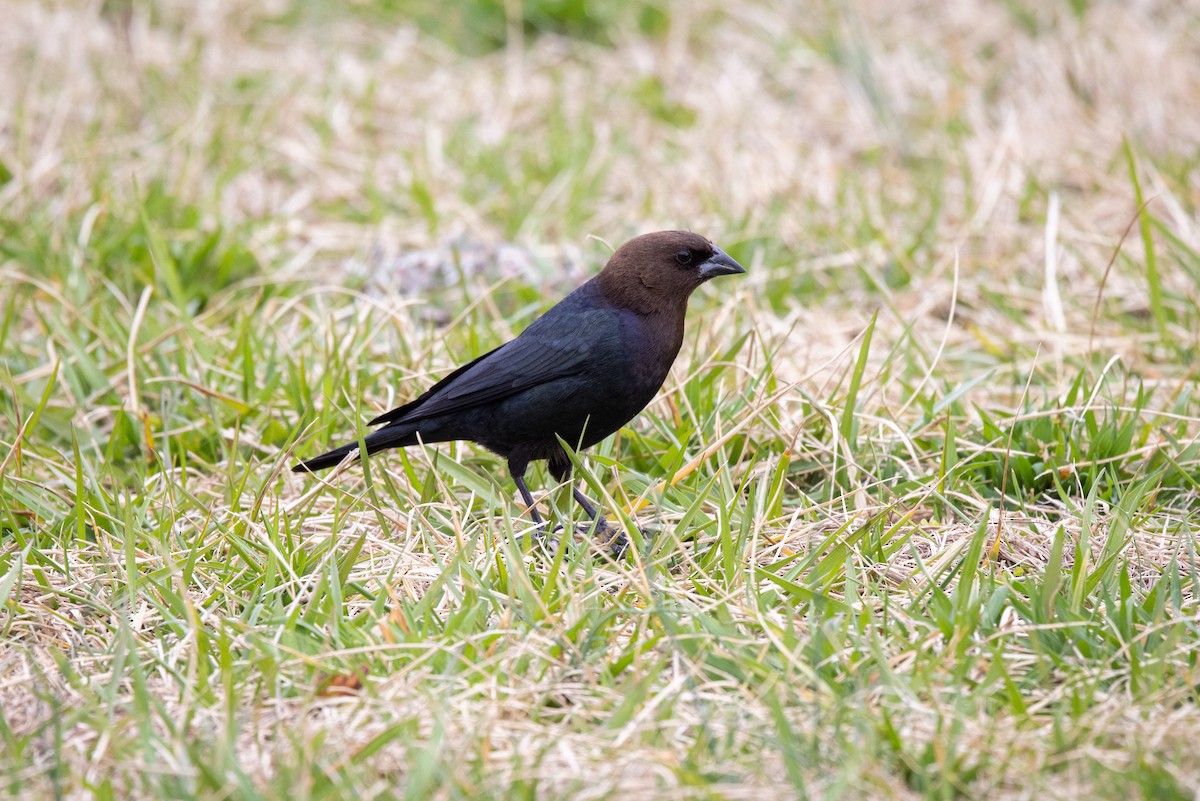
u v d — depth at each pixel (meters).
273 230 14.48
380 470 9.55
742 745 6.42
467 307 12.50
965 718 6.54
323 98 17.62
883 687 6.76
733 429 9.27
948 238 14.63
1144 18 19.12
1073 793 6.01
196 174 15.36
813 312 13.10
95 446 10.11
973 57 18.83
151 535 8.65
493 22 20.00
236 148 15.90
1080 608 7.56
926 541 8.80
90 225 13.65
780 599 7.85
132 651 7.02
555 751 6.41
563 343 9.12
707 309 12.45
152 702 6.78
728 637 7.19
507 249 14.05
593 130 17.08
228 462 9.73
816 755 6.21
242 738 6.63
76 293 12.56
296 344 11.80
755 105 17.88
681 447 9.49
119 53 18.11
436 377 10.87
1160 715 6.56
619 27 19.77
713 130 17.00
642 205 15.29
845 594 7.82
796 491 9.84
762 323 12.48
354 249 14.34
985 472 9.86
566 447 8.95
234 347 11.62
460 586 7.96
